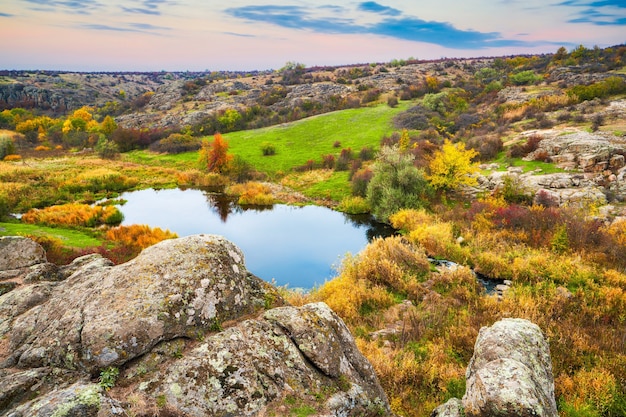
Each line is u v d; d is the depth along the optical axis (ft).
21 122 308.19
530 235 71.15
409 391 29.19
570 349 35.29
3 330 19.16
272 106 314.96
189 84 447.01
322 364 18.67
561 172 94.63
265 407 16.07
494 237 70.85
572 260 60.13
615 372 31.01
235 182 151.84
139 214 111.14
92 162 184.65
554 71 263.90
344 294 49.65
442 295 52.16
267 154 183.52
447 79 334.85
